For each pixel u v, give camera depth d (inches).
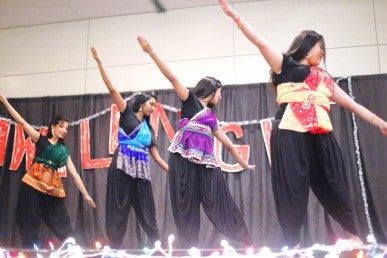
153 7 187.2
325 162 81.8
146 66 185.6
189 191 101.3
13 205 175.0
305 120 81.1
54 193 139.9
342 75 167.0
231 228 103.3
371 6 172.6
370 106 157.5
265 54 83.4
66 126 146.3
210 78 110.7
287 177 80.7
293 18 176.2
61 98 184.7
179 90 104.3
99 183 170.1
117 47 190.5
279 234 150.9
